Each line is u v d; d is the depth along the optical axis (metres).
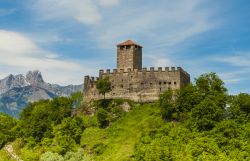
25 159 194.75
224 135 172.25
